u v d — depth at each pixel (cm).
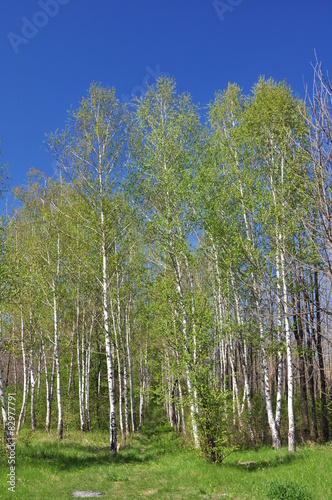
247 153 1909
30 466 1326
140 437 2570
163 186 1858
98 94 1995
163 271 1959
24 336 2577
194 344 1458
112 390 1795
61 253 2270
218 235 1856
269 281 1591
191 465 1379
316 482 977
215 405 1404
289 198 1212
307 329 1606
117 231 1952
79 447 1892
